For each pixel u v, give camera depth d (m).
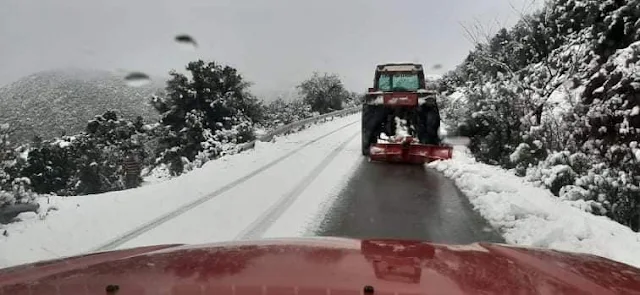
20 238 6.44
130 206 8.19
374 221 6.36
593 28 13.61
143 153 28.69
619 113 9.33
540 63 15.42
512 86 12.05
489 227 6.04
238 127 22.36
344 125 24.36
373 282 1.62
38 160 24.48
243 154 14.68
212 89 25.20
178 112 24.86
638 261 4.64
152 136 27.45
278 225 6.34
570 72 12.40
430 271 1.79
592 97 11.66
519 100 11.70
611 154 9.22
